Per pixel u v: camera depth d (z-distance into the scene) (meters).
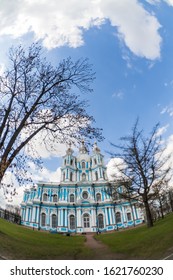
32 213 57.25
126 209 57.75
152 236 17.08
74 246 21.23
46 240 24.67
